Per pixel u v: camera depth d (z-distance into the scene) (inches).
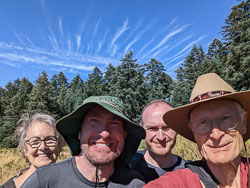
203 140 18.7
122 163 24.2
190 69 676.1
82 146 21.0
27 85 717.9
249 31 267.3
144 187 19.1
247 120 20.9
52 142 28.6
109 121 21.4
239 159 18.6
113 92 584.7
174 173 19.9
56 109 541.3
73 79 1028.5
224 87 18.9
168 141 29.4
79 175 20.1
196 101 19.2
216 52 625.3
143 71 732.7
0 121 523.8
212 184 17.9
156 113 29.5
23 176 27.1
